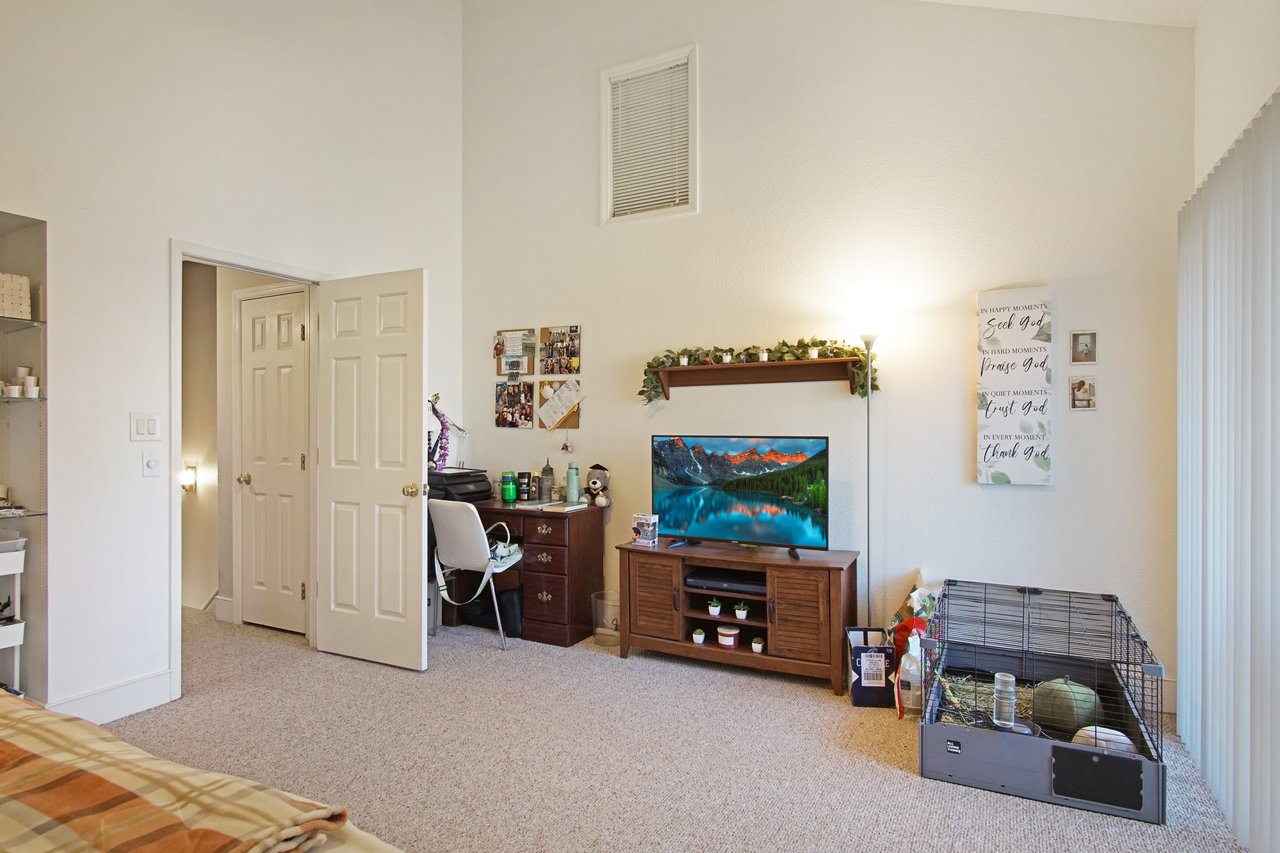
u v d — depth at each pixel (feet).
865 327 11.78
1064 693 8.27
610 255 14.14
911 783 7.88
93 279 9.60
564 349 14.60
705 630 12.16
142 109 10.20
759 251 12.68
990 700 9.56
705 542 12.61
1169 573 9.84
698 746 8.81
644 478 13.75
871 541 11.73
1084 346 10.28
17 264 9.42
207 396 15.62
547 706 10.10
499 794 7.64
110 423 9.75
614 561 14.01
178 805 3.51
